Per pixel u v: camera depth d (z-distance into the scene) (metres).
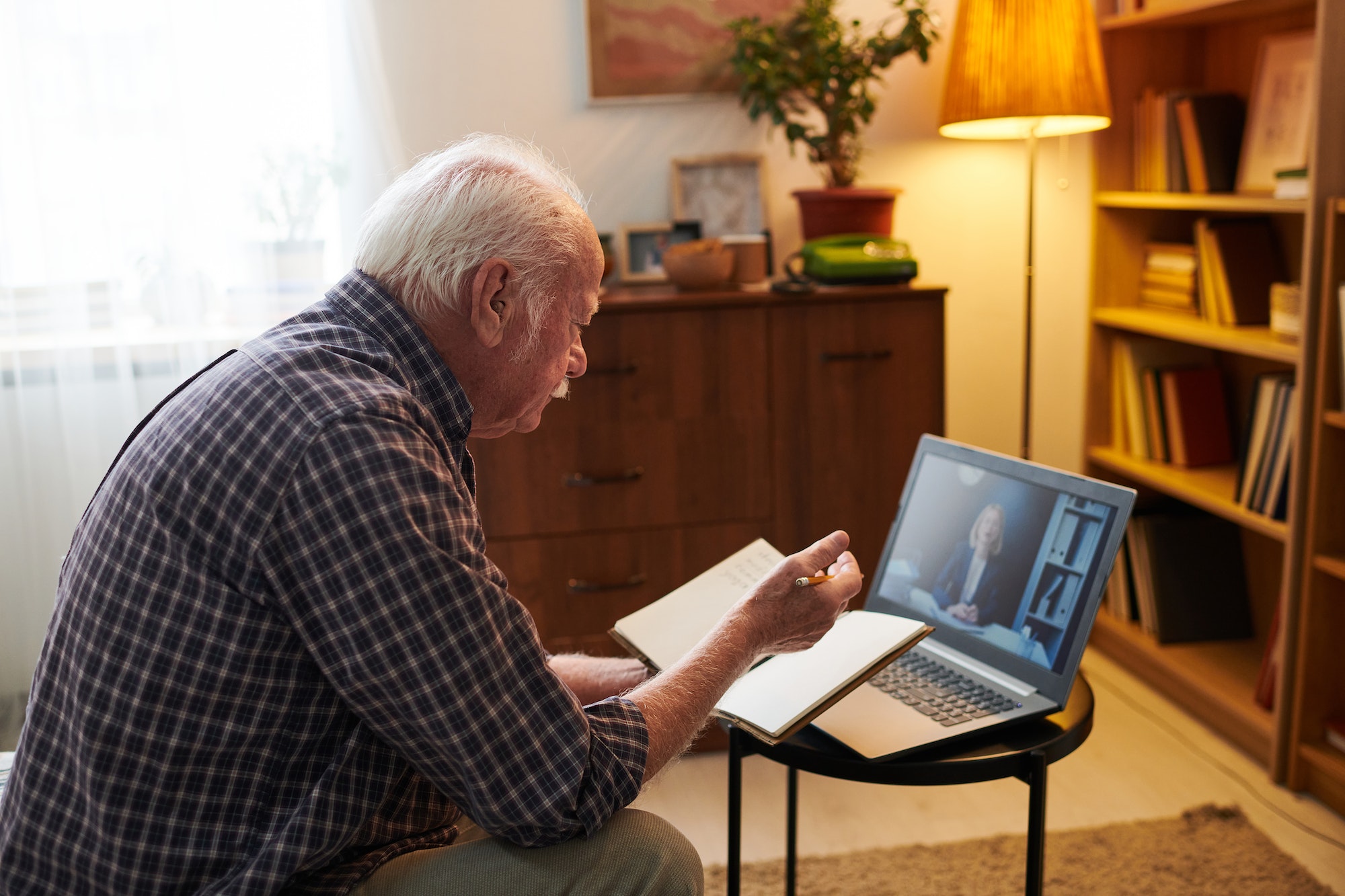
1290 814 2.08
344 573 0.93
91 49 2.31
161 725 0.96
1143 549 2.69
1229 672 2.49
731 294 2.39
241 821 0.98
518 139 2.69
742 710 1.24
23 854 1.01
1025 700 1.27
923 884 1.87
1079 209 2.84
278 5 2.40
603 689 1.43
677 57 2.70
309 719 1.00
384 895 1.03
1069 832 2.03
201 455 0.97
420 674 0.94
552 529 2.38
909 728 1.24
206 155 2.40
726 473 2.41
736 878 1.35
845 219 2.62
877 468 2.46
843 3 2.73
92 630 0.98
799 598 1.20
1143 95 2.68
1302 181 2.07
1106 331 2.80
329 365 1.02
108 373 2.42
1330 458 2.03
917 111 2.83
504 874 1.03
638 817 1.09
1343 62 1.92
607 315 2.31
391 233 1.08
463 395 1.10
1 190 2.32
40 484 2.42
